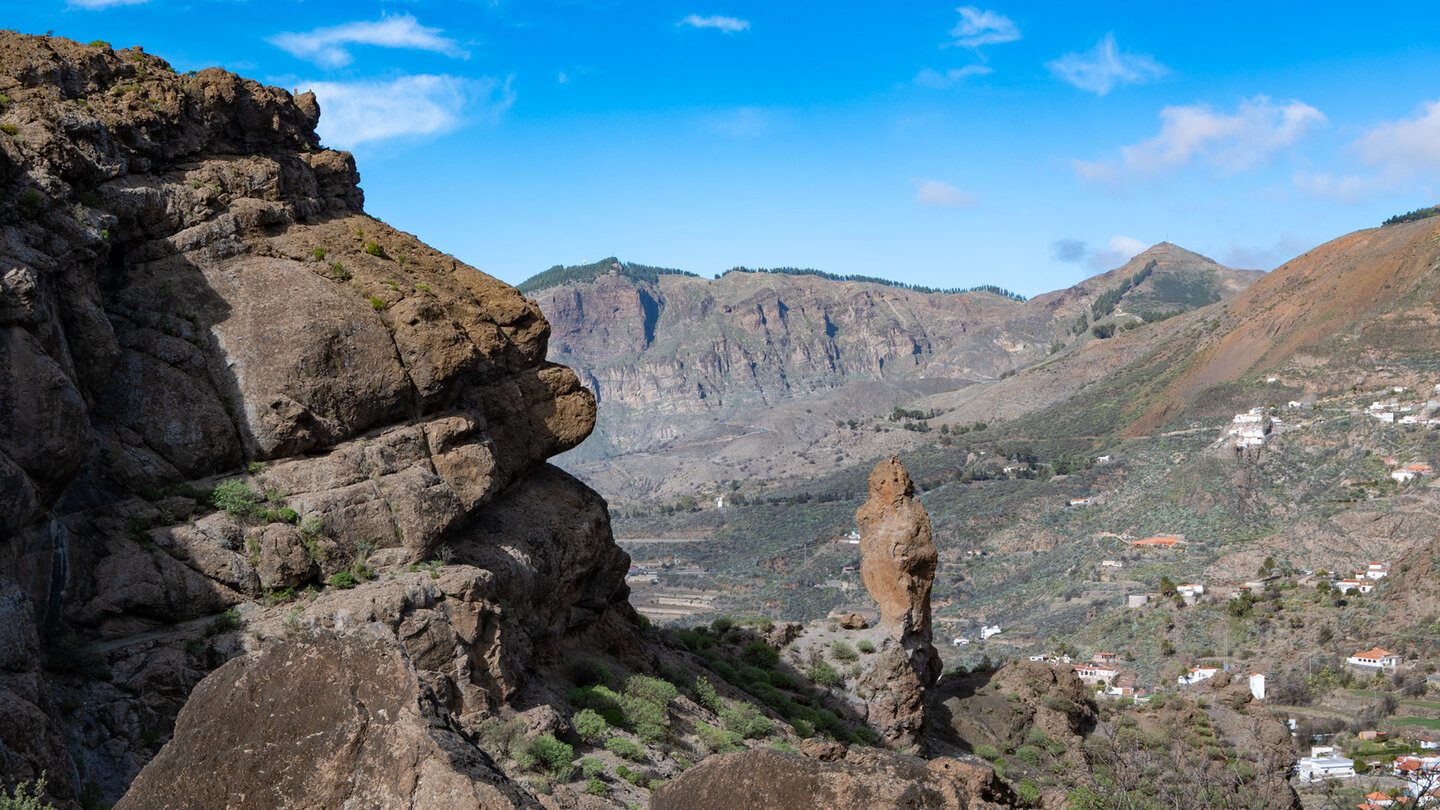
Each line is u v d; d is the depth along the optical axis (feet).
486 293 111.96
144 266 93.71
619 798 76.28
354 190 123.24
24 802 46.50
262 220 101.65
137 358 87.25
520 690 86.28
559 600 105.09
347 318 93.97
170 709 69.97
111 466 82.02
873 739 126.72
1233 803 82.28
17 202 79.56
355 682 26.86
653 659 118.52
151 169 99.66
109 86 99.19
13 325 72.43
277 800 25.39
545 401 111.14
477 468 95.76
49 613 72.79
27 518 69.41
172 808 25.72
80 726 66.59
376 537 85.15
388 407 93.61
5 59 91.09
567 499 110.83
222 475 85.92
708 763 30.89
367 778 25.40
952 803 29.86
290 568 79.82
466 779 24.94
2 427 70.28
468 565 87.20
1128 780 82.84
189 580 77.41
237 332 90.63
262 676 27.04
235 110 110.22
